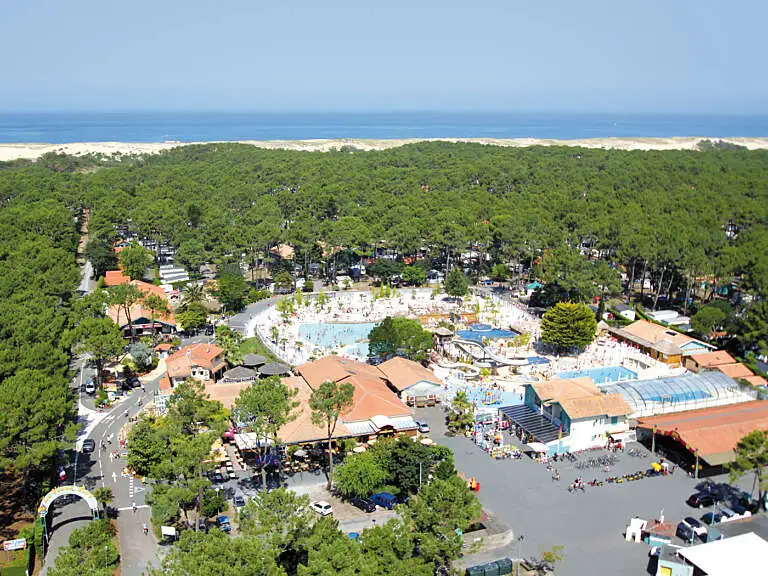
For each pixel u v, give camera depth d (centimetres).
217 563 6612
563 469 11094
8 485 10238
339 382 13038
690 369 16188
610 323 19362
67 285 18050
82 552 7694
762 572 7719
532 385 13000
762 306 16475
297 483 10550
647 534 9038
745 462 9625
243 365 15575
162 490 8962
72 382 14688
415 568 7212
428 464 10162
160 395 13250
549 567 8400
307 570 6706
